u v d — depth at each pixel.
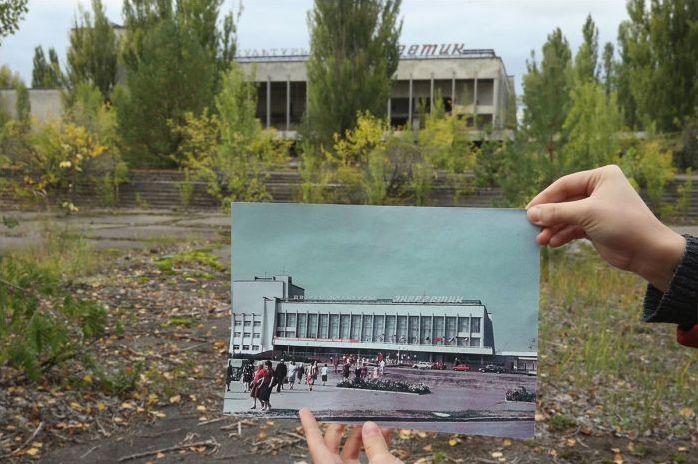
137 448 4.06
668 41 33.94
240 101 22.81
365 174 21.72
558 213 1.14
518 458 4.05
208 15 36.91
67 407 4.47
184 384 5.11
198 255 11.19
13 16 4.57
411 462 3.99
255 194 22.41
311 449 1.16
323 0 31.89
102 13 41.69
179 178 26.73
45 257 9.54
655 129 30.86
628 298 8.51
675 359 6.19
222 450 4.08
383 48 32.34
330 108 31.83
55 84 55.62
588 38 53.00
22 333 4.15
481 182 23.94
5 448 3.92
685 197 22.56
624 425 4.54
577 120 20.34
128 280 8.94
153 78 28.80
